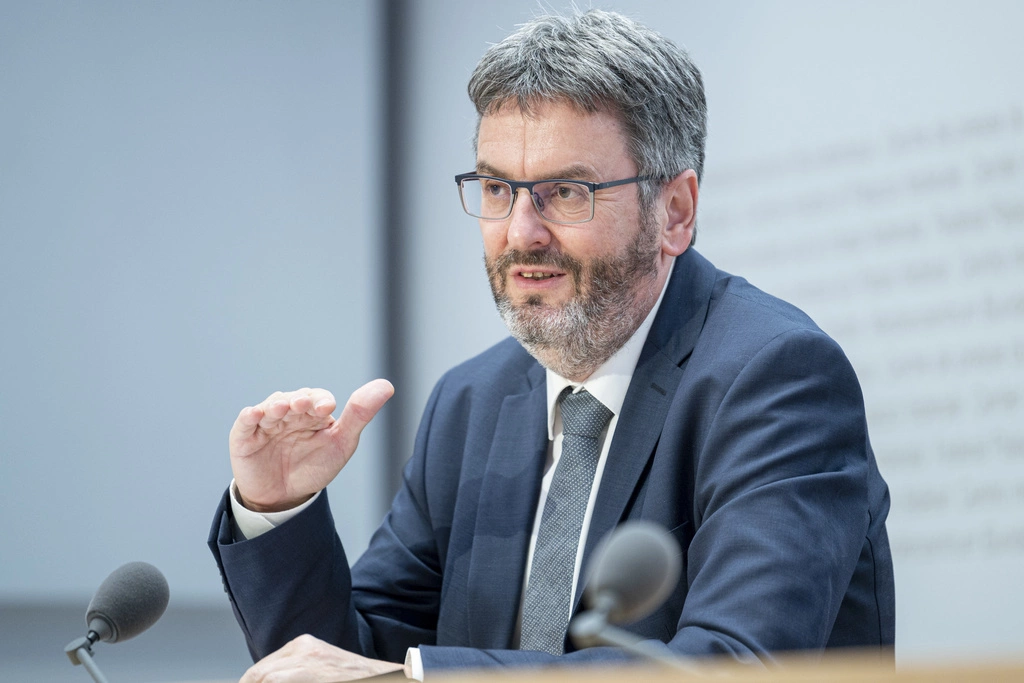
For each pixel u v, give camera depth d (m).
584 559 4.75
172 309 11.31
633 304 4.95
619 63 4.79
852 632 4.73
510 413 5.41
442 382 5.94
